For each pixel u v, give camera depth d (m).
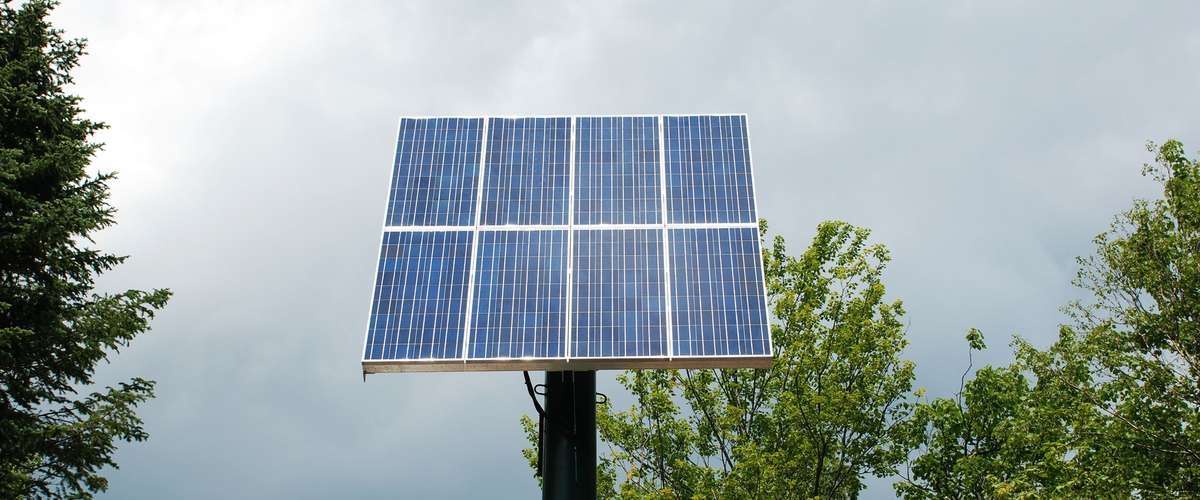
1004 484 21.83
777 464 24.78
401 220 19.06
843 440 26.61
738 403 28.00
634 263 18.14
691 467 26.47
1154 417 19.70
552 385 18.45
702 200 19.28
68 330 17.83
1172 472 19.48
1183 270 19.91
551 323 17.14
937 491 27.16
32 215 17.58
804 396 25.98
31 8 20.03
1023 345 22.75
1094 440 20.25
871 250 28.34
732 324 17.11
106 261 19.11
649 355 16.61
